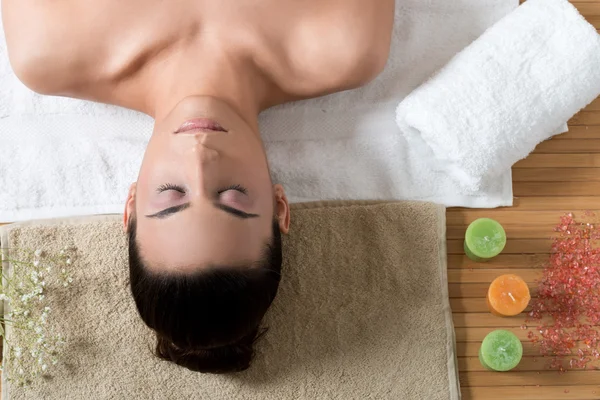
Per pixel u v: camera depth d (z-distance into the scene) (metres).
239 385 1.22
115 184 1.27
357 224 1.28
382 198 1.30
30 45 1.10
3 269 1.23
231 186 0.95
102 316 1.23
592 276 1.27
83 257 1.24
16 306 1.21
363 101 1.29
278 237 1.04
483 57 1.18
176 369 1.22
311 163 1.29
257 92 1.15
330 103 1.29
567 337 1.26
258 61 1.12
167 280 0.93
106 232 1.25
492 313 1.28
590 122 1.32
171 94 1.09
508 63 1.18
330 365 1.24
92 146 1.27
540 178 1.31
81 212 1.26
